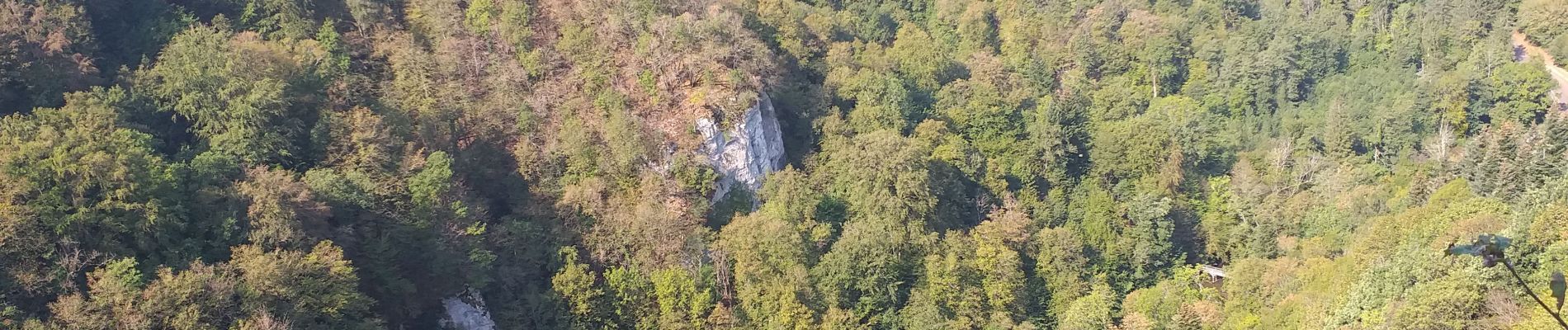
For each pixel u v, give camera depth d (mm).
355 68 103188
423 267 86375
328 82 98062
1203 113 138750
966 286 93062
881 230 94500
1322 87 150250
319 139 89812
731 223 95938
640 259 91438
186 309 67500
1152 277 106562
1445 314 60625
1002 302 92688
